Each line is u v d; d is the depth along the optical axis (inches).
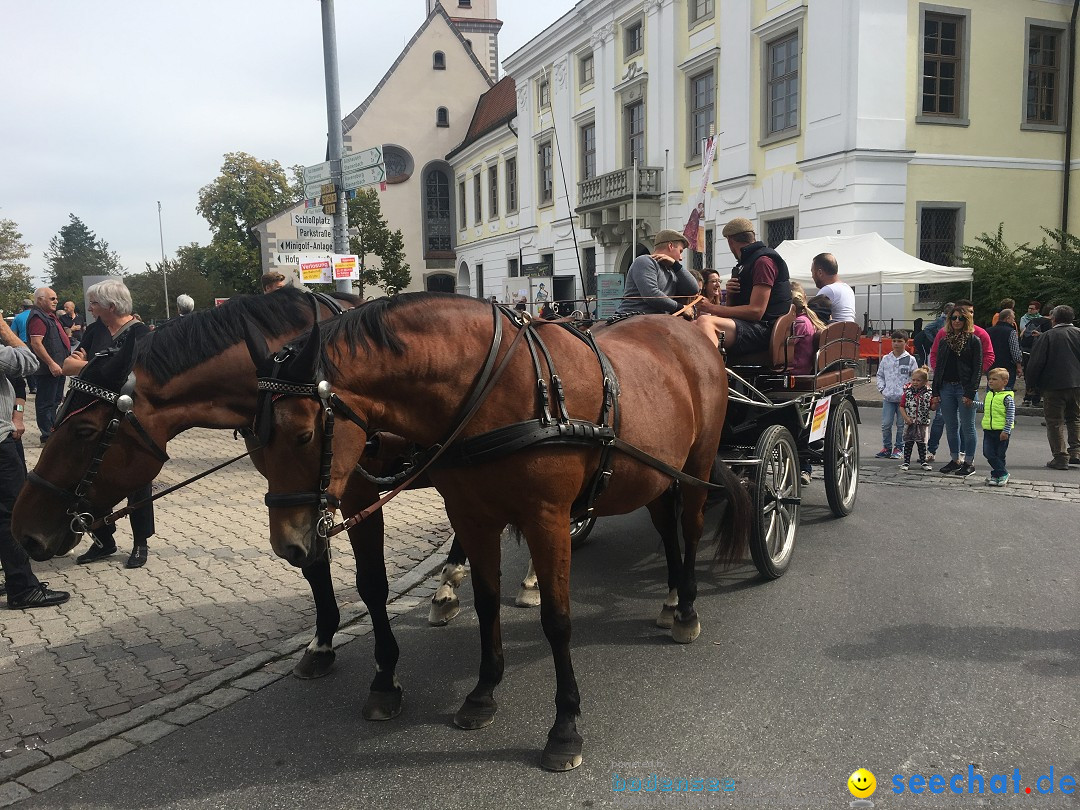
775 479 205.3
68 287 3627.0
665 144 887.1
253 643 168.1
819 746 122.0
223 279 1684.3
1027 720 127.7
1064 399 332.2
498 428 113.8
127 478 124.6
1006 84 711.7
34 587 189.6
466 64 1622.8
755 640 162.9
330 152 380.8
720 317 209.8
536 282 949.8
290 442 101.3
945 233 711.1
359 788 114.5
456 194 1599.4
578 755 118.6
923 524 248.2
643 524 259.8
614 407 126.8
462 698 142.7
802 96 700.0
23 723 135.2
